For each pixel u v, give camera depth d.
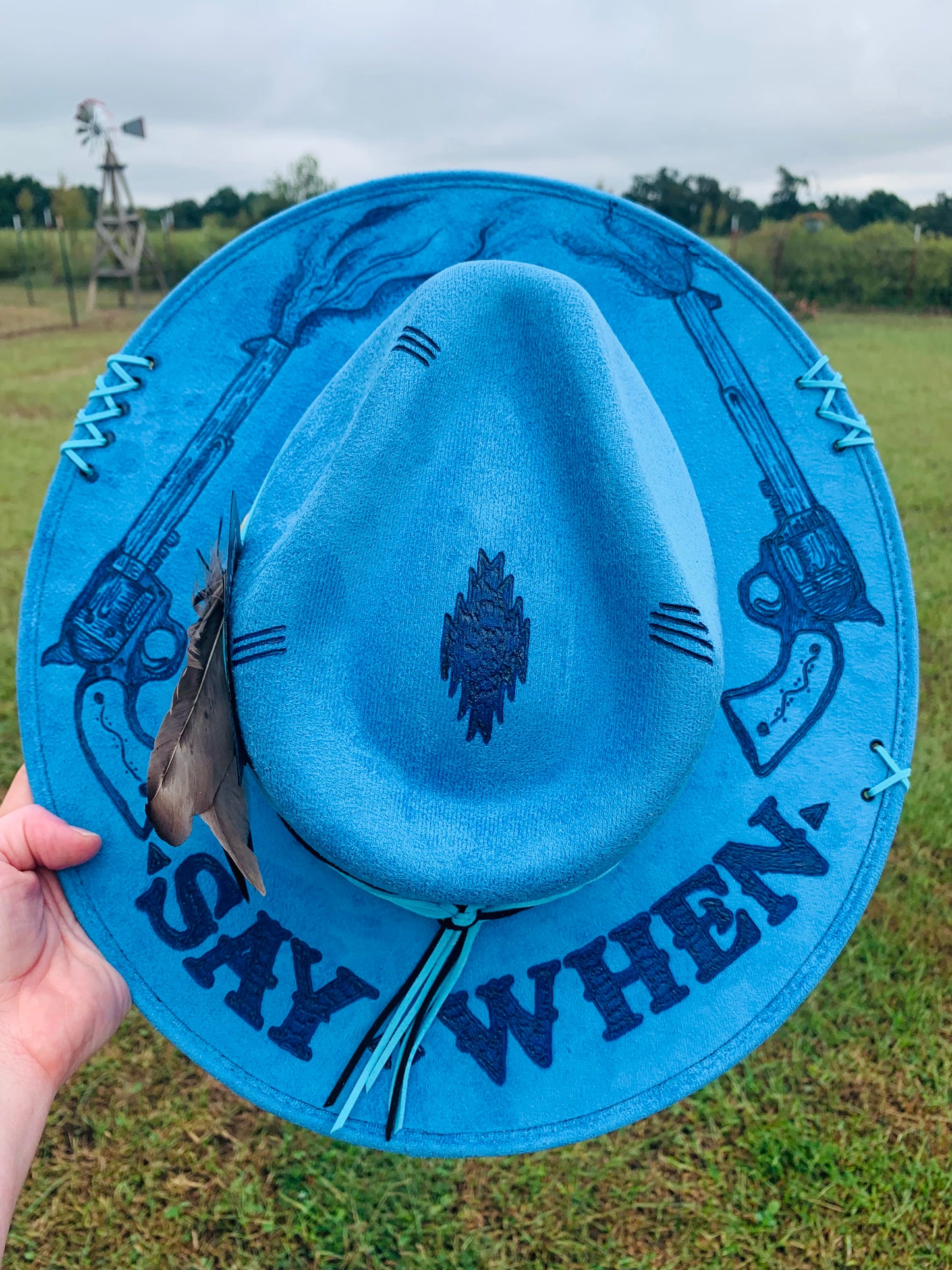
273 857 0.43
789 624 0.43
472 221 0.43
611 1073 0.42
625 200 0.43
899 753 0.43
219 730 0.37
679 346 0.44
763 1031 0.42
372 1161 0.66
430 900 0.37
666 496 0.38
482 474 0.37
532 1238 0.62
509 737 0.37
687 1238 0.62
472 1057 0.42
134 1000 0.42
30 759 0.42
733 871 0.43
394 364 0.37
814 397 0.43
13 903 0.42
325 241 0.43
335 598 0.36
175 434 0.43
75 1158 0.66
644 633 0.37
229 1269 0.61
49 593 0.42
